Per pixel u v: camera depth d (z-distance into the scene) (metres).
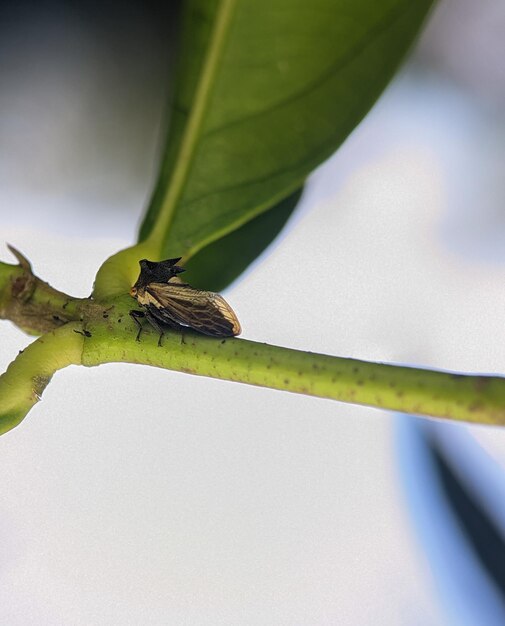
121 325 0.09
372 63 0.10
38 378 0.09
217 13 0.11
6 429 0.09
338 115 0.11
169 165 0.11
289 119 0.11
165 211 0.10
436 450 0.13
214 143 0.11
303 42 0.10
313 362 0.08
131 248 0.10
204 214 0.10
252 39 0.10
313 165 0.11
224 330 0.09
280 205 0.12
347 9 0.10
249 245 0.11
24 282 0.09
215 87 0.11
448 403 0.08
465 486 0.13
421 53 0.24
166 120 0.11
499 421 0.08
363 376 0.08
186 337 0.09
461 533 0.13
